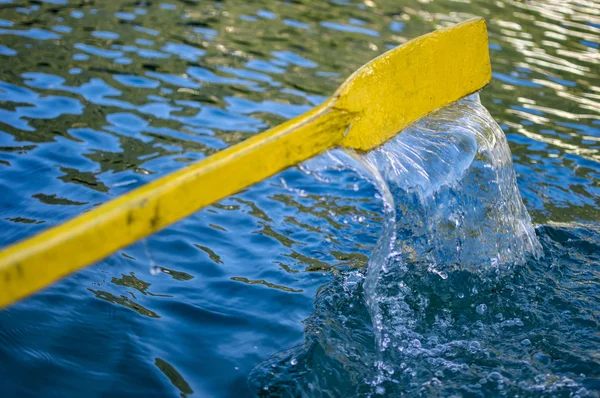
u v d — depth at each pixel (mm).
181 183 1755
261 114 4277
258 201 3342
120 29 5352
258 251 2951
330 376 2271
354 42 5625
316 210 3307
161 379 2209
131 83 4473
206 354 2338
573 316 2648
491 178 2893
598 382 2281
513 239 2980
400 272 2830
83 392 2125
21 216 2977
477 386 2258
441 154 2680
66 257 1548
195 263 2836
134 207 1664
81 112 4012
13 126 3750
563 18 6703
